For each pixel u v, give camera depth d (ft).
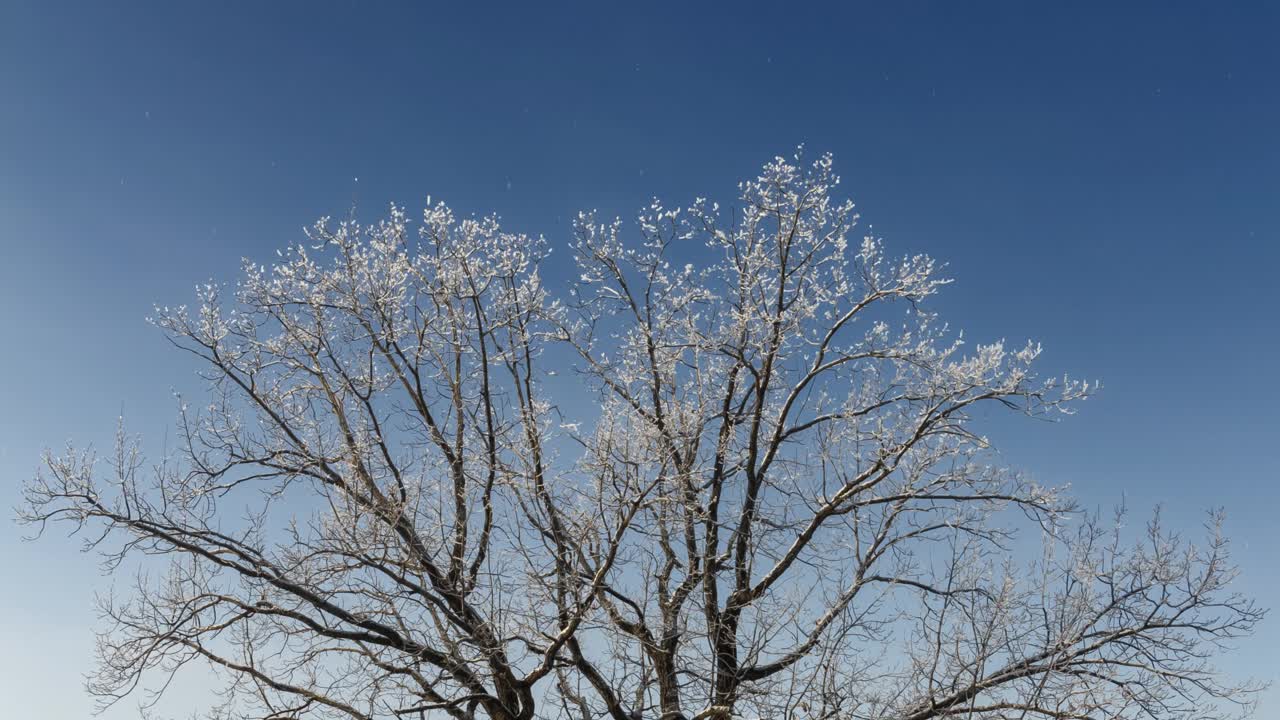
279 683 44.01
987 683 41.34
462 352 53.52
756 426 55.11
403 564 44.32
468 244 55.62
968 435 54.75
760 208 58.39
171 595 45.19
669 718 43.55
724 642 42.93
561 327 59.16
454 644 43.01
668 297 59.72
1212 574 47.65
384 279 55.52
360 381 53.47
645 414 52.24
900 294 56.49
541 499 44.24
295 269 55.26
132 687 44.34
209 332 52.95
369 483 48.42
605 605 43.96
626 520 41.52
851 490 53.98
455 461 48.24
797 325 56.80
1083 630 46.09
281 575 45.80
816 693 37.68
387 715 42.06
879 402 56.70
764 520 49.55
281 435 52.44
